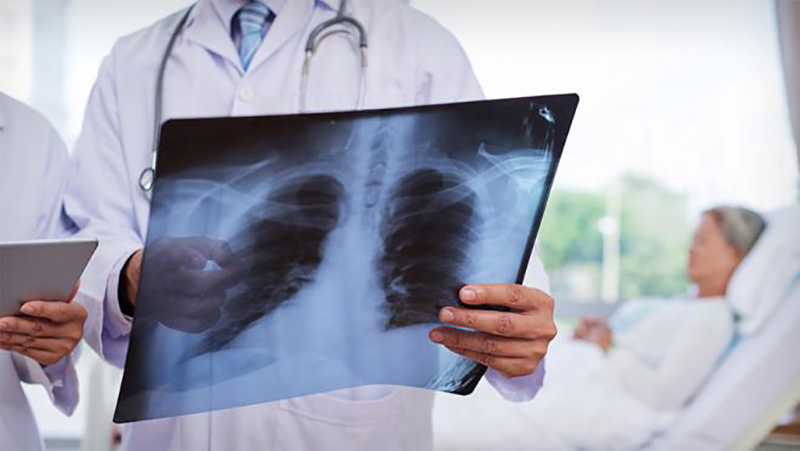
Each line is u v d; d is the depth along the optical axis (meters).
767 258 2.41
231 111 1.02
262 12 1.07
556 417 2.26
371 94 1.03
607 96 2.78
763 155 2.75
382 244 0.77
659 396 2.34
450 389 0.85
